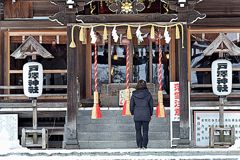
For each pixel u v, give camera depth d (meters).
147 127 19.98
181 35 20.72
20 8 25.86
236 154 19.41
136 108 19.83
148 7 25.12
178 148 20.28
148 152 19.38
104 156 19.22
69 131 20.69
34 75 22.53
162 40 26.48
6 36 26.08
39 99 25.61
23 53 23.05
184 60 20.70
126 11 20.89
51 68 26.25
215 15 25.56
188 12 20.58
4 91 25.88
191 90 25.52
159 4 25.80
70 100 20.81
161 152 19.34
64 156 19.36
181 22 20.56
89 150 19.73
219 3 25.52
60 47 26.27
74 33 20.89
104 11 25.83
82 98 26.38
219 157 19.06
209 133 22.17
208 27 25.61
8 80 26.03
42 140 21.84
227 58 25.75
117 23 20.69
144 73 26.75
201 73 25.88
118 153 19.41
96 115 20.94
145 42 26.73
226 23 25.52
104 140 22.20
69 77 20.86
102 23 20.69
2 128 23.98
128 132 22.34
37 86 22.50
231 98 25.06
